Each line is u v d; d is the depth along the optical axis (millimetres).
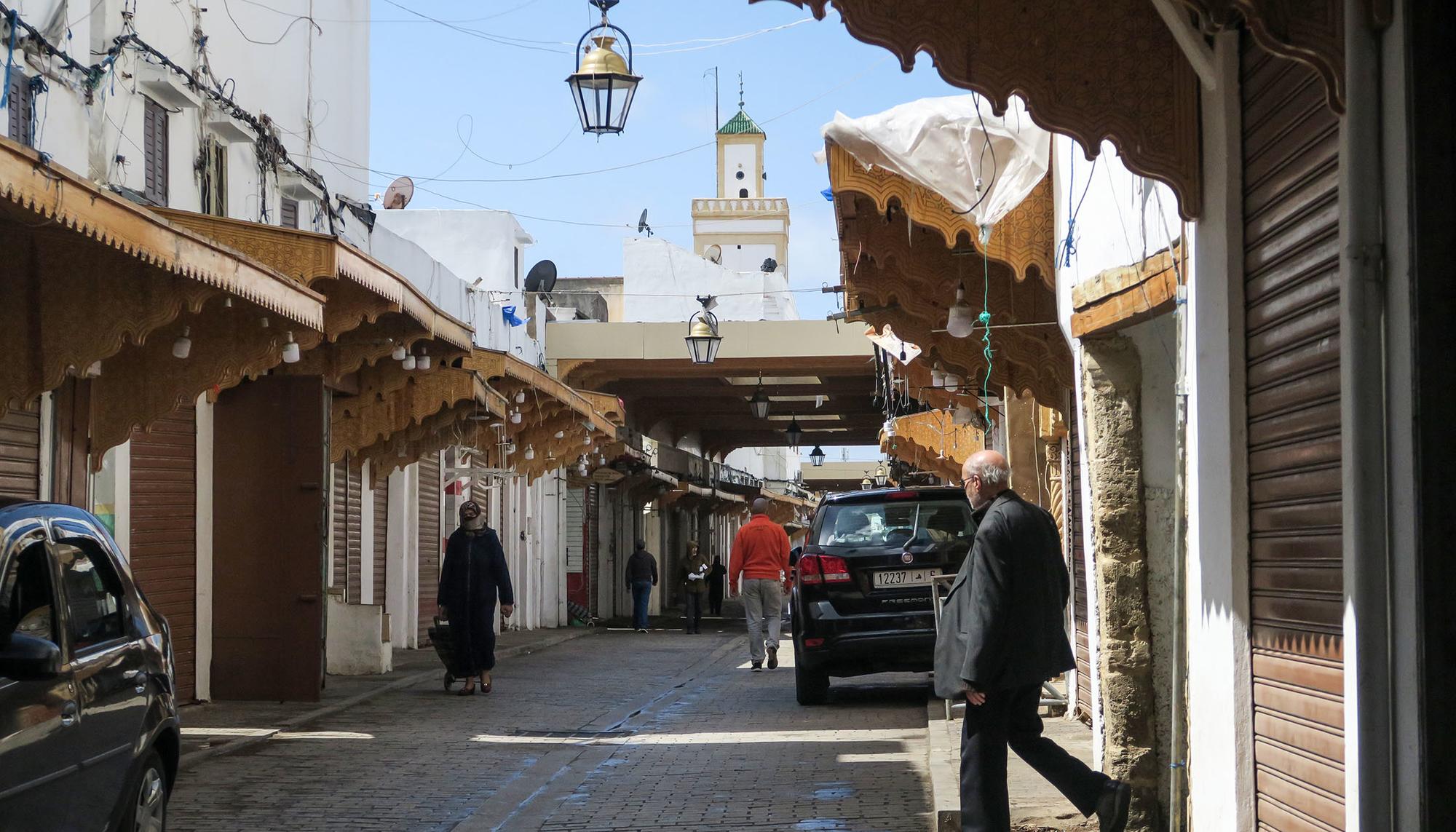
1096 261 8719
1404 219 4371
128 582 7168
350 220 21484
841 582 14594
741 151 83438
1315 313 5129
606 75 12766
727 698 16266
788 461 89125
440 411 21453
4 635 5535
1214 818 6242
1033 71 6230
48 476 12188
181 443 14891
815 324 35062
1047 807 8469
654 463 45562
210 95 15750
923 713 14195
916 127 10297
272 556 15266
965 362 13820
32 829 5559
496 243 34625
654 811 9016
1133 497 8609
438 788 9898
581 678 19250
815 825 8516
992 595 7234
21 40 11414
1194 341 6473
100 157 13016
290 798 9500
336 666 18828
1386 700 4445
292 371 16359
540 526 34938
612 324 35938
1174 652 6949
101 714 6285
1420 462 4305
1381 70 4512
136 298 10578
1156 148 6266
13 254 10242
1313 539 5191
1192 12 5965
